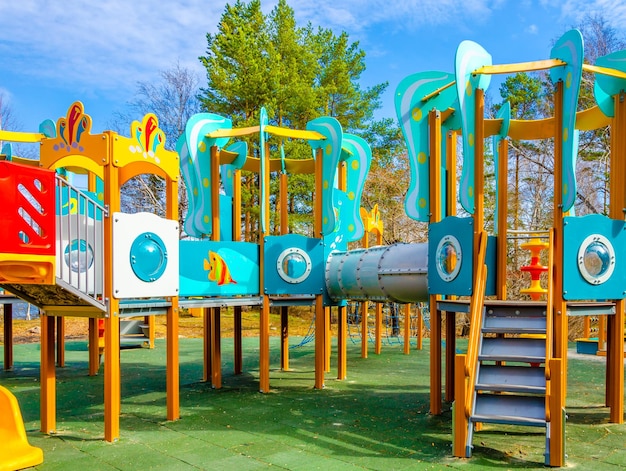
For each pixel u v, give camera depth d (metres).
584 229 6.31
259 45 24.25
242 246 8.79
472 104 6.40
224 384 9.54
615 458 5.30
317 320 9.22
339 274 9.30
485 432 6.24
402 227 24.84
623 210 6.75
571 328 17.78
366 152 10.74
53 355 6.61
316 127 9.40
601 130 21.39
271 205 25.05
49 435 6.36
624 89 6.78
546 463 5.06
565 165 6.16
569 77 6.10
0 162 5.34
